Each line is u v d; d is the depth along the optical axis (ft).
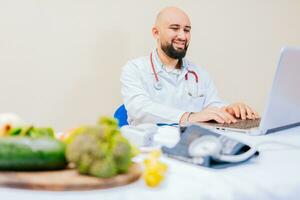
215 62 8.45
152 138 3.26
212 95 6.98
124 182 2.17
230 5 8.38
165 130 4.12
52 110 7.41
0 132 2.44
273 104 3.79
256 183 2.42
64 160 2.23
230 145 2.76
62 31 7.28
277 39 8.77
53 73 7.32
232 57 8.55
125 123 6.11
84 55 7.50
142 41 7.89
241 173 2.57
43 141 2.21
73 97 7.54
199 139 2.80
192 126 2.99
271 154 3.14
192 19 8.15
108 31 7.61
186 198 2.15
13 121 2.54
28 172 2.19
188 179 2.38
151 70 6.63
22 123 2.58
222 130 4.18
